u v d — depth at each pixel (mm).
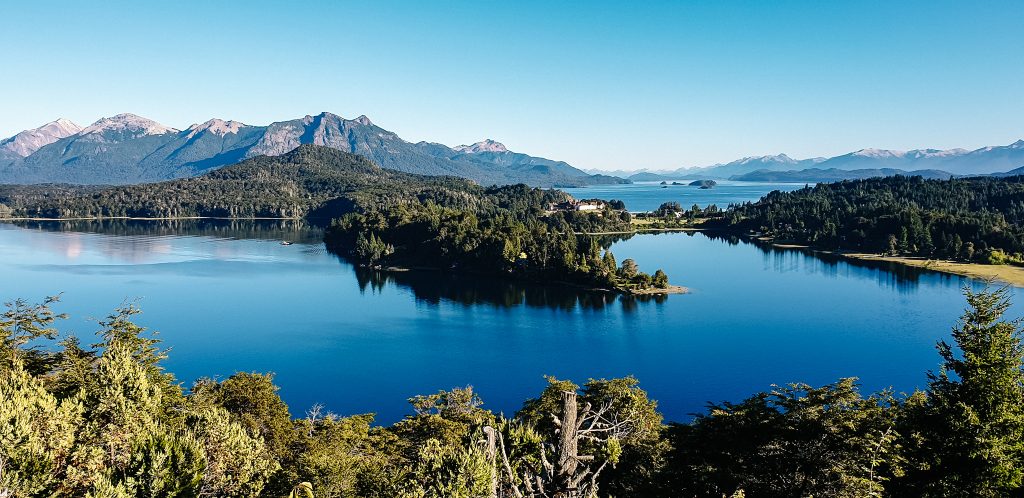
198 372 119812
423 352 134750
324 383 115375
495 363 128125
